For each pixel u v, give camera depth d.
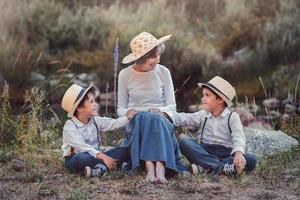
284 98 11.04
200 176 4.97
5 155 5.75
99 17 13.10
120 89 5.33
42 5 13.20
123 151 5.09
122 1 14.16
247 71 11.94
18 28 12.70
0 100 6.90
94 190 4.70
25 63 11.72
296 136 6.80
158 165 4.84
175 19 13.48
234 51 12.58
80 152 5.04
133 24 13.00
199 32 13.27
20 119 6.75
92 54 12.34
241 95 11.36
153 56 5.15
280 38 12.37
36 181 5.04
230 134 5.16
